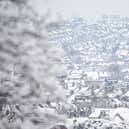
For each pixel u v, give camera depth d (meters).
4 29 10.58
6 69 10.70
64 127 11.19
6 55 10.62
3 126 11.05
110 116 158.88
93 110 161.25
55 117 11.08
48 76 10.83
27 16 10.65
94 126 108.81
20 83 10.75
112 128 115.38
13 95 10.84
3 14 10.49
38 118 11.12
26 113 11.13
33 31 10.66
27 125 11.07
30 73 10.71
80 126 105.62
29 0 10.65
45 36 10.76
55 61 10.86
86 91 175.25
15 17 10.56
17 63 10.67
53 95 10.88
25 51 10.67
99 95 190.25
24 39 10.69
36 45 10.75
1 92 10.82
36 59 10.73
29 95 10.86
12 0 10.61
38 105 11.19
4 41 10.59
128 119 155.88
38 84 10.77
